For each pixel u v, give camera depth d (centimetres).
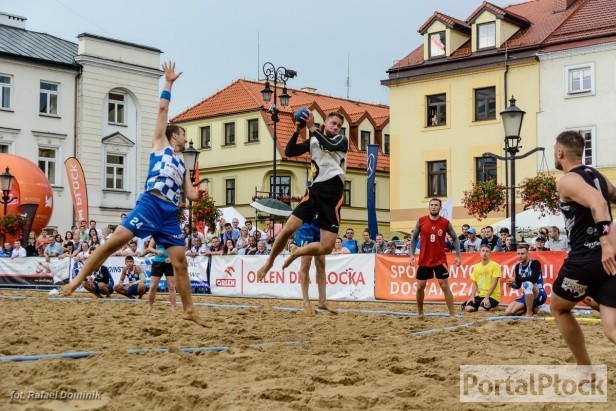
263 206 2014
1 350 700
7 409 463
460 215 3444
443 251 1177
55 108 3750
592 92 3109
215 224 2678
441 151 3519
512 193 1620
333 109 4741
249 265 1841
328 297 1725
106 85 3853
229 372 587
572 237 520
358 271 1689
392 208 3659
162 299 1758
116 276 1989
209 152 4659
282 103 2489
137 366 605
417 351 709
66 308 1308
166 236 765
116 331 877
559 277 528
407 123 3625
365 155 4703
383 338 814
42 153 3712
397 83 3650
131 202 3941
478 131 3416
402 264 1623
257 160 4397
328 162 863
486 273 1388
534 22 3453
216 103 4722
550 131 3209
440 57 3528
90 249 2112
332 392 519
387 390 522
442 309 1471
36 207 3072
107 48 3856
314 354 689
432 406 479
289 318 1091
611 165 3062
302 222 855
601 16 3206
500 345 766
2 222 2775
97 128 3816
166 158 766
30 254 2420
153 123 4025
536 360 652
